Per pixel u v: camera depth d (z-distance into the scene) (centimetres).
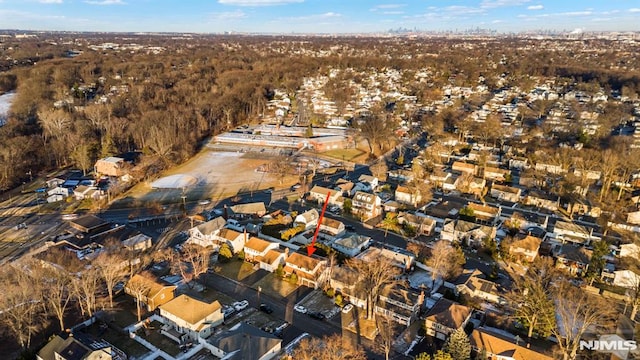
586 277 8069
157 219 10506
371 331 6575
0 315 6212
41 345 5978
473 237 9350
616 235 9925
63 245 8775
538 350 6103
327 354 5641
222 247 8606
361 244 8969
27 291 6366
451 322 6400
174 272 8100
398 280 7844
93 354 5528
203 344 6191
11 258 8469
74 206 11250
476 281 7644
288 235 9369
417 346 6256
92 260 7944
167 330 6444
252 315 6925
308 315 6944
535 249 8638
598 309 6544
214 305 6600
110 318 6806
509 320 6794
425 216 10525
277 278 8044
